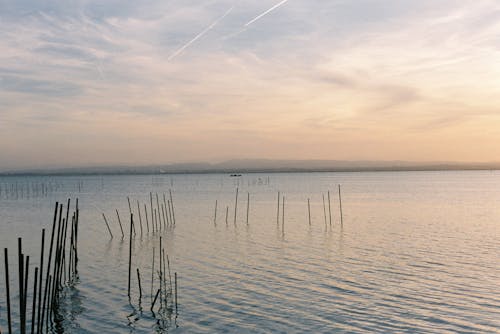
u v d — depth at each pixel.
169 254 40.88
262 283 30.56
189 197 118.69
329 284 30.30
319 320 23.59
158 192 146.50
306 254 40.62
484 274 32.84
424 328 22.47
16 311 25.05
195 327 22.84
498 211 76.56
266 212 77.50
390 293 28.16
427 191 137.12
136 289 29.27
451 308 25.31
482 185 176.12
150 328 22.80
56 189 168.00
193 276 32.53
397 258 38.72
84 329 22.73
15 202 104.00
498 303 26.08
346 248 43.56
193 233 53.81
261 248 43.75
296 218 68.56
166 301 26.83
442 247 43.75
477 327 22.53
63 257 29.58
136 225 61.47
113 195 131.62
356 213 75.00
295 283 30.58
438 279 31.50
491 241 46.94
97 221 65.69
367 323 23.16
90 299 27.22
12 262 36.69
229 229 57.03
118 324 23.36
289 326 22.83
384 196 116.31
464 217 68.38
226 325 23.02
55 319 23.97
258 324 23.11
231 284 30.34
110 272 33.75
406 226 59.09
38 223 63.50
